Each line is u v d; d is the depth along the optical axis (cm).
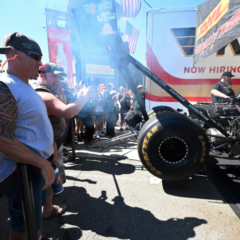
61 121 173
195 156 217
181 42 359
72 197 223
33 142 102
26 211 102
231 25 235
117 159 343
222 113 270
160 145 218
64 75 185
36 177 117
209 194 225
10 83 94
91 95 147
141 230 171
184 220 182
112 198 220
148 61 372
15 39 98
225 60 352
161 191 233
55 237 162
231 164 305
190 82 367
